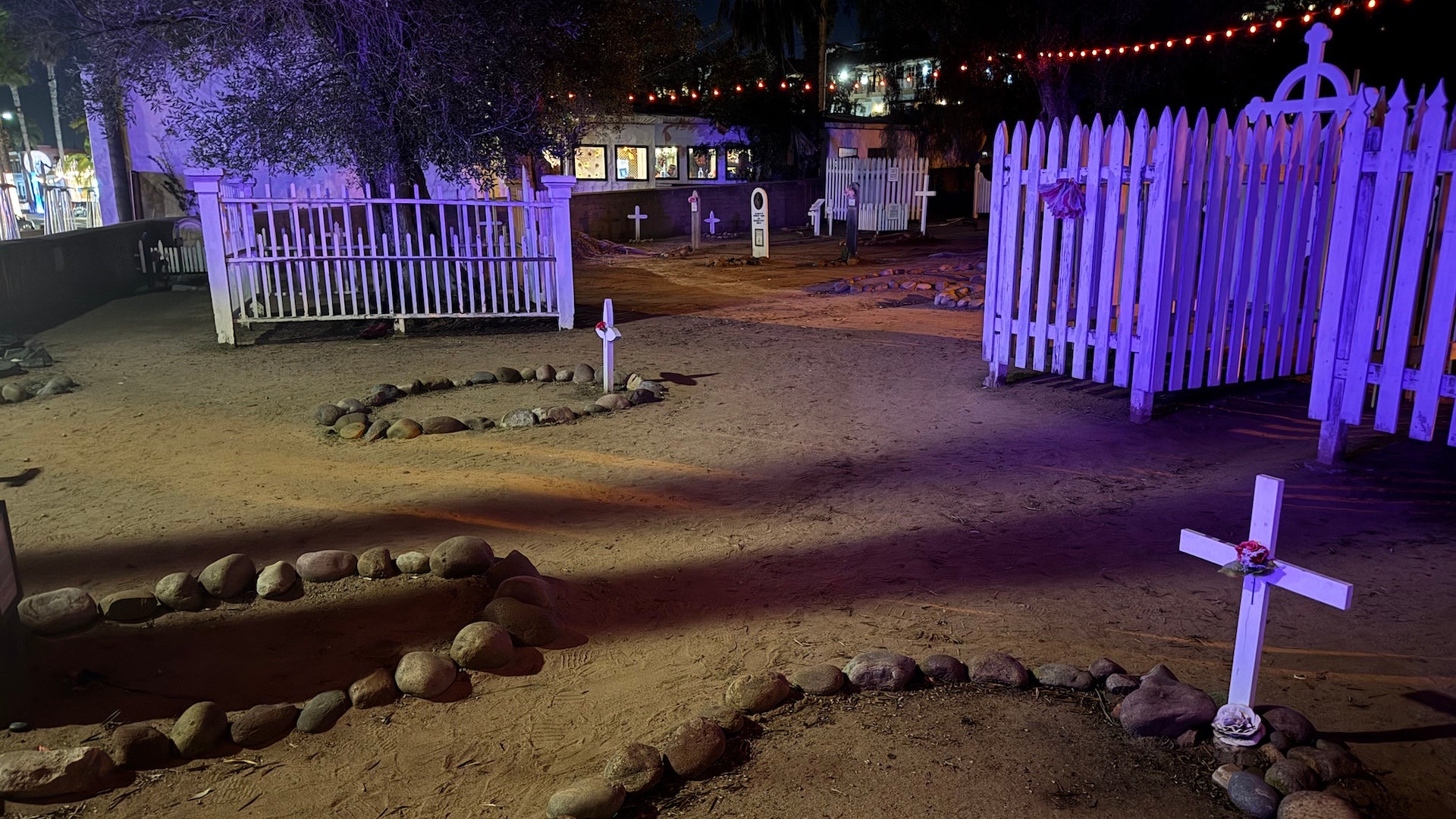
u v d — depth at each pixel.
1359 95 6.78
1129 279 7.64
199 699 3.59
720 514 5.80
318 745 3.30
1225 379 7.96
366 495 6.16
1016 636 4.09
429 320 13.49
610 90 19.62
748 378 9.65
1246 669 3.06
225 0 12.84
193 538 5.35
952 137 40.34
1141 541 5.23
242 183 14.09
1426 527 5.40
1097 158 7.75
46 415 8.35
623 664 3.89
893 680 3.54
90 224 26.88
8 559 3.50
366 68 12.98
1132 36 32.12
